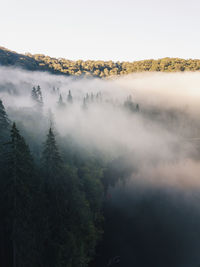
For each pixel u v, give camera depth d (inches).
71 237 1034.7
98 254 1344.7
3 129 1284.4
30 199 880.9
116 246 1441.9
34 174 1007.6
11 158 859.4
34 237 880.9
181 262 1331.2
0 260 876.0
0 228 860.6
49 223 998.4
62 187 1109.7
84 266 1137.4
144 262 1306.6
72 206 1155.9
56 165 1112.8
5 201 859.4
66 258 996.6
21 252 824.9
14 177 847.1
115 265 1267.2
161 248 1449.3
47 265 926.4
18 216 831.1
